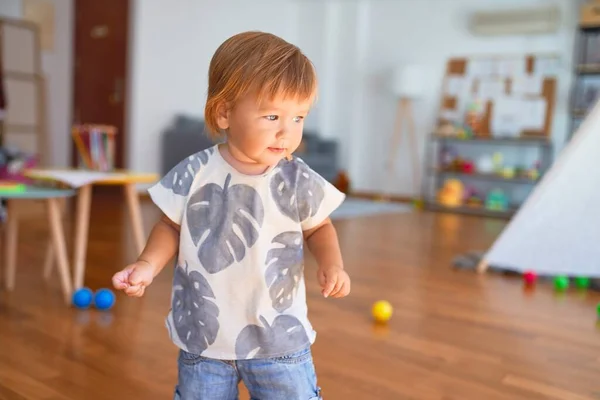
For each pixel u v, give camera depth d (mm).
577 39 5684
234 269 917
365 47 7047
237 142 869
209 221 927
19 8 5586
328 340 1915
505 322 2201
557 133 5863
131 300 2287
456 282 2828
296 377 932
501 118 6035
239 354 919
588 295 2672
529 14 5805
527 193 6000
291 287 938
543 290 2732
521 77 5969
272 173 930
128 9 5711
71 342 1816
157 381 1554
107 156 2566
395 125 6832
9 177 3939
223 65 855
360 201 6371
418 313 2275
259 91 822
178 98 6137
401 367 1709
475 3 6242
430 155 6566
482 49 6234
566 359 1829
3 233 3623
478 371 1703
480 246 3838
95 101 6027
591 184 2750
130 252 3182
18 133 5320
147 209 5000
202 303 924
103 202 5309
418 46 6652
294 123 859
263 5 6934
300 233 943
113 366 1641
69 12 6047
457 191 5992
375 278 2840
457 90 6328
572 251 2859
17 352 1722
